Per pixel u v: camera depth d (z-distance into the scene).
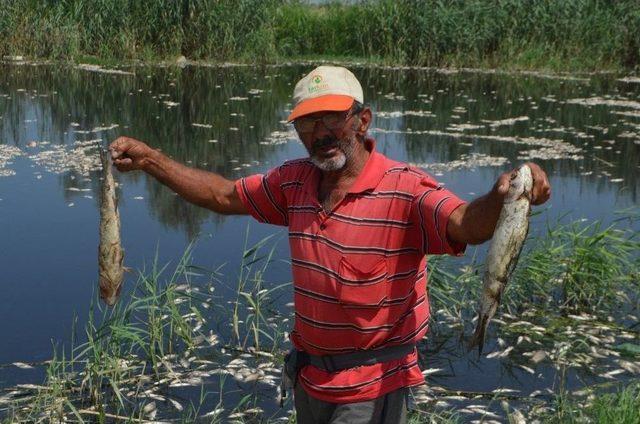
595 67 25.05
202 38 24.14
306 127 3.28
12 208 9.94
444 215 3.14
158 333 6.36
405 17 25.12
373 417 3.42
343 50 26.39
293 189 3.55
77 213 9.83
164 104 17.52
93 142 13.63
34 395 5.71
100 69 21.89
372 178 3.31
